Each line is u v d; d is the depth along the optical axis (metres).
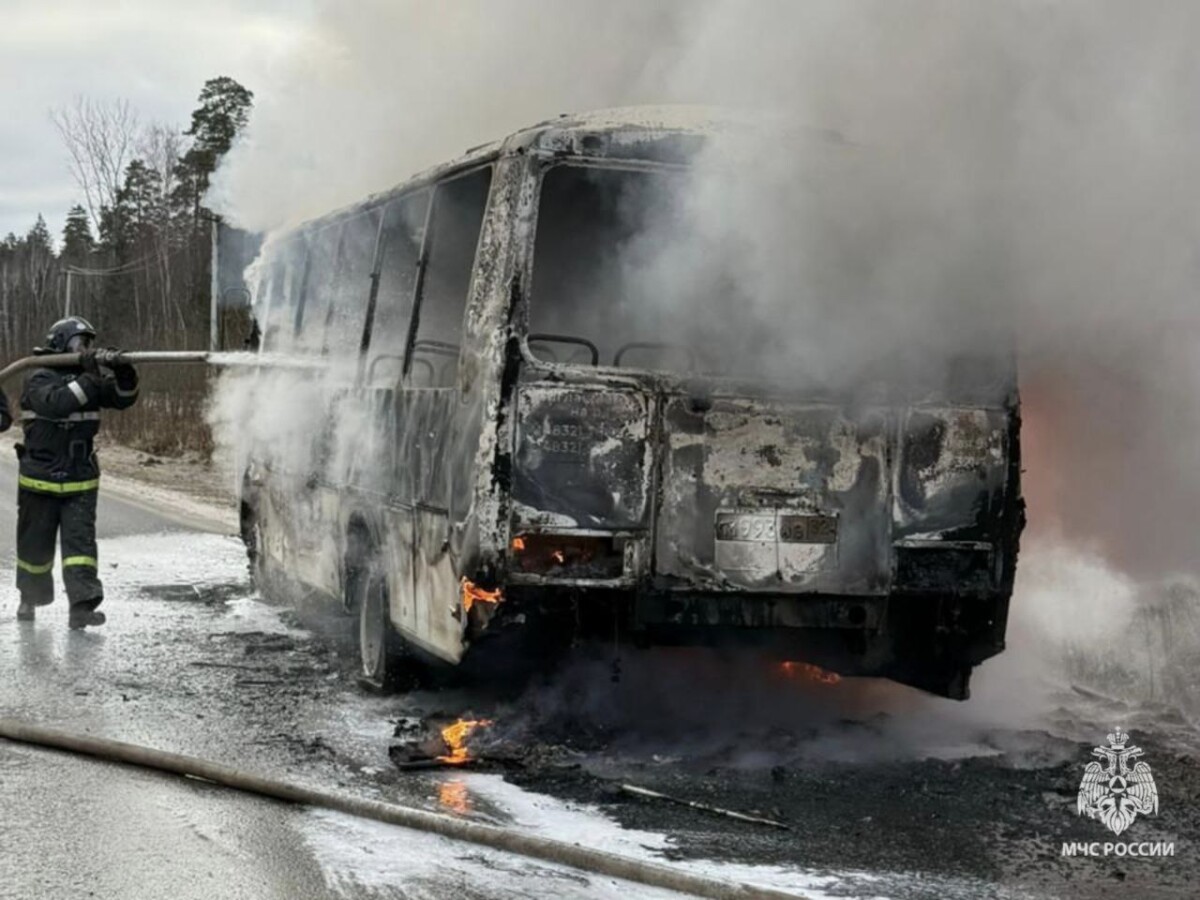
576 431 6.00
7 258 81.38
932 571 6.34
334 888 4.57
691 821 5.32
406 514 7.01
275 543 10.25
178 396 30.80
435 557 6.53
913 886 4.63
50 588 9.59
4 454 30.75
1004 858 4.96
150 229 42.38
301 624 9.73
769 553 6.14
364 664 7.78
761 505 6.15
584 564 6.01
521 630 6.08
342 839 5.05
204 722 6.86
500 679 6.96
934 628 6.56
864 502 6.26
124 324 44.47
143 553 13.70
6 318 76.06
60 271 63.16
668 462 6.07
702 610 6.16
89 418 9.48
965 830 5.27
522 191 6.10
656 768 6.07
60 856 4.86
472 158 6.63
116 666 8.19
